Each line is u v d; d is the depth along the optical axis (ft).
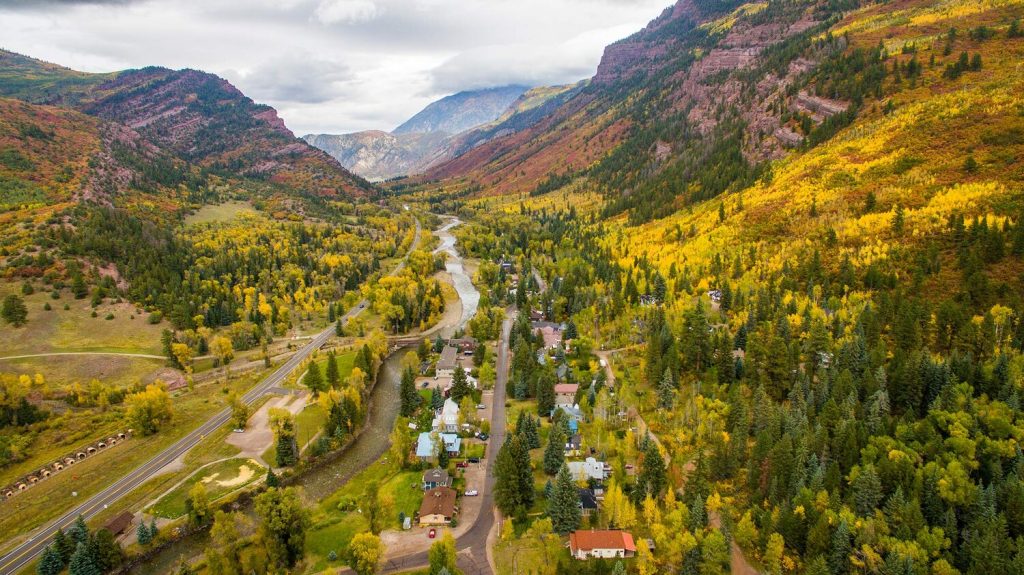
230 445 432.25
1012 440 297.74
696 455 354.54
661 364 462.60
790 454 311.06
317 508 358.02
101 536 304.50
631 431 406.00
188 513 342.64
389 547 316.40
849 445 311.47
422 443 413.80
